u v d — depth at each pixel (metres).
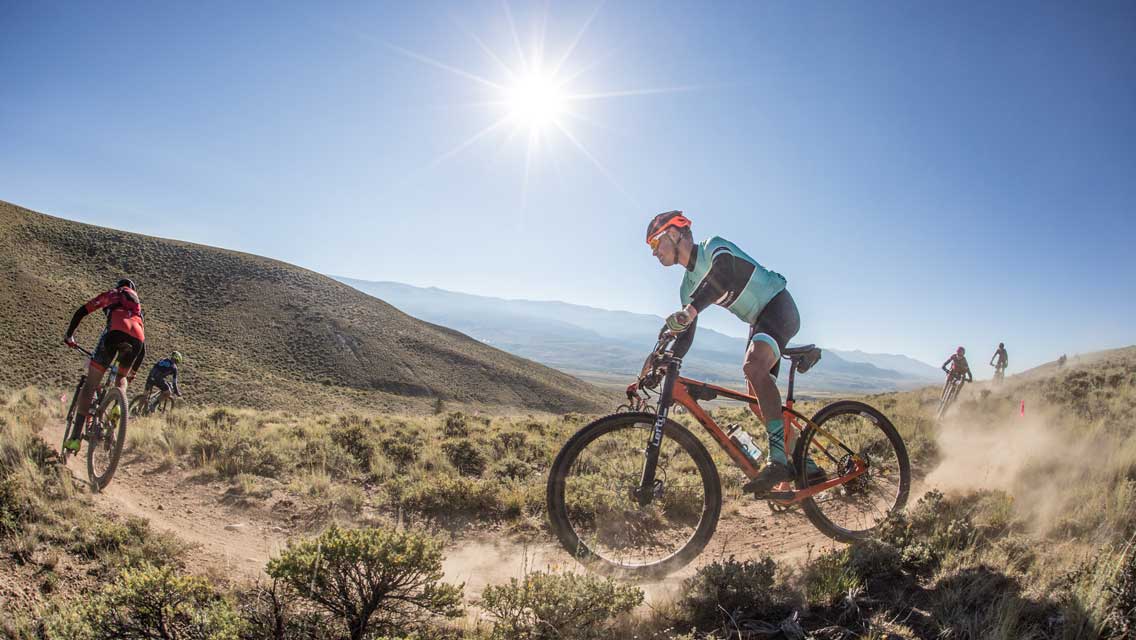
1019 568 3.30
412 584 3.46
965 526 3.86
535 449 9.76
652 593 3.60
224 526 5.60
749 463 3.84
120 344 5.89
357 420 13.21
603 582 3.21
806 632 2.88
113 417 5.75
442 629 3.44
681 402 3.75
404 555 3.34
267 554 4.92
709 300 3.61
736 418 10.60
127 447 8.09
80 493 5.11
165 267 156.38
